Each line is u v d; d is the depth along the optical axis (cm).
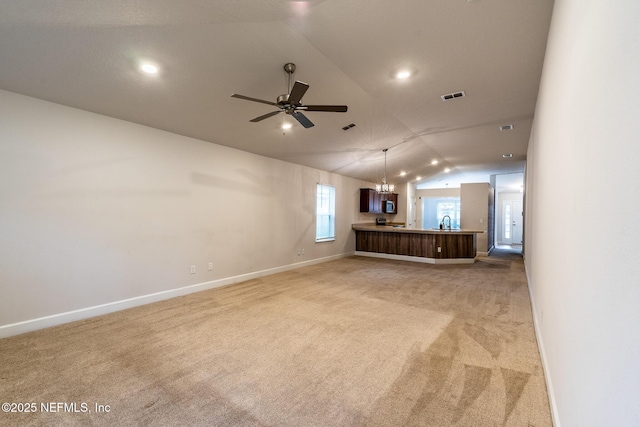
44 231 317
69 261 334
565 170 163
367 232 870
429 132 538
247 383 219
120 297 376
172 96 343
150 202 407
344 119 464
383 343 285
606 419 88
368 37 261
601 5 98
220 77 316
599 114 100
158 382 220
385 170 841
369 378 226
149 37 249
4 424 176
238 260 530
